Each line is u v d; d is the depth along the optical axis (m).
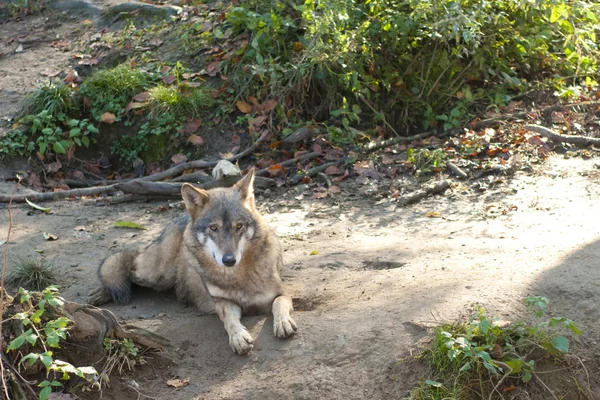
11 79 11.67
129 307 6.24
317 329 5.35
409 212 8.24
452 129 10.52
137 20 12.67
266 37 11.04
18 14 13.53
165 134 10.66
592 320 5.19
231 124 10.66
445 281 5.78
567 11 11.04
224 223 5.57
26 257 7.16
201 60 11.56
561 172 8.88
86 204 9.10
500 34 11.23
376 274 6.23
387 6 11.03
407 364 4.89
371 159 9.75
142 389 4.98
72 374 4.96
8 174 10.05
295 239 7.58
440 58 10.92
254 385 4.91
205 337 5.48
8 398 4.57
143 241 7.71
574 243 6.38
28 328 4.95
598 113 10.55
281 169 9.66
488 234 7.21
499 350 4.89
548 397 4.82
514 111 10.78
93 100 11.05
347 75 10.36
